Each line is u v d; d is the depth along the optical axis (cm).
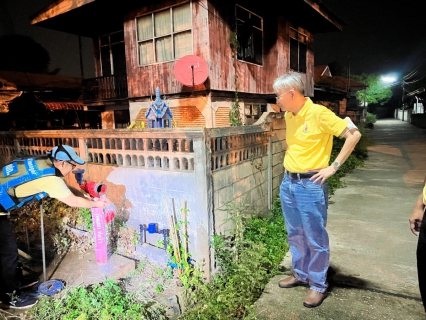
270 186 524
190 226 347
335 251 408
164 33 901
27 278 333
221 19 862
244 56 991
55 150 297
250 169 449
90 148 443
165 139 358
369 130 2777
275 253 395
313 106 271
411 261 375
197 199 336
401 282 329
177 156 346
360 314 280
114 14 1056
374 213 558
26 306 292
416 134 2206
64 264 363
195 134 324
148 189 378
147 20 931
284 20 1127
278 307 297
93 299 276
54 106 1334
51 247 408
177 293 319
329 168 268
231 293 298
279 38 1094
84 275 337
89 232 423
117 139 406
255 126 447
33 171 278
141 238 387
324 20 1248
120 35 1174
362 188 752
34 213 496
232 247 384
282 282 331
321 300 297
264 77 1107
